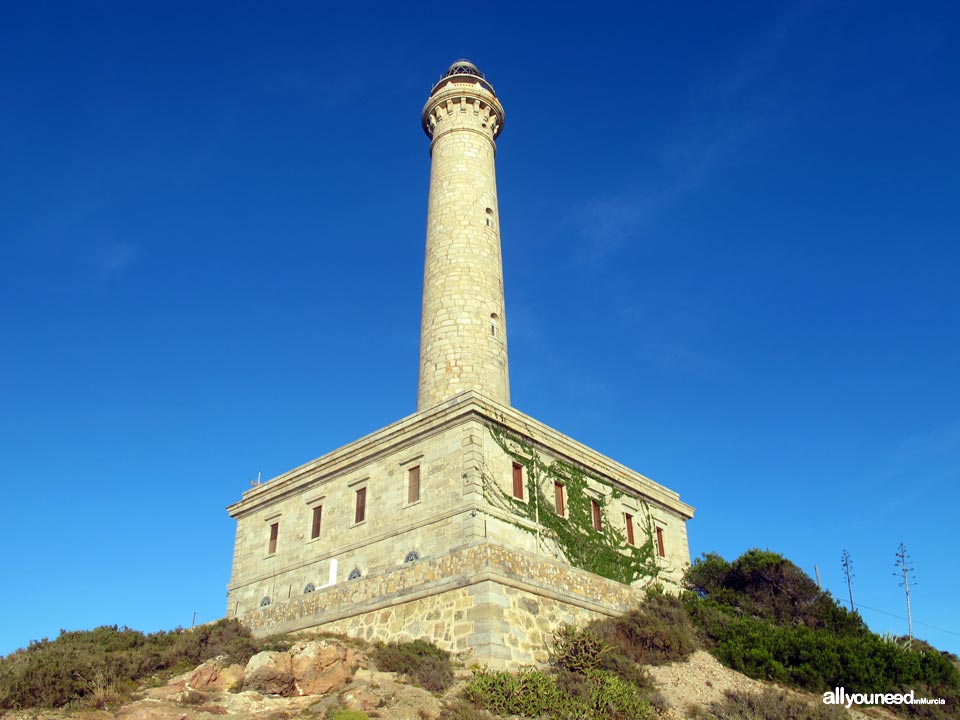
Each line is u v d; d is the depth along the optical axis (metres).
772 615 38.22
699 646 32.84
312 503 37.41
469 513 30.16
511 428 33.31
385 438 34.81
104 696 22.12
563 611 30.45
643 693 26.14
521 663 27.19
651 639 30.86
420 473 33.00
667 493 41.69
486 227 43.44
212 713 21.14
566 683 25.09
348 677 24.23
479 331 39.66
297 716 21.00
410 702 22.45
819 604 38.97
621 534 37.41
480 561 28.41
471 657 26.81
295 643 26.81
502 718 22.02
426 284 42.09
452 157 45.59
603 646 28.50
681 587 39.81
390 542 32.78
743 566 40.56
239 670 24.12
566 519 34.47
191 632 30.02
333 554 35.03
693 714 25.73
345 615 32.03
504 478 32.22
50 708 21.00
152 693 22.75
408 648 27.09
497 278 42.38
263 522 39.50
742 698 27.52
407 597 30.06
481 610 27.42
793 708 26.56
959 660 43.50
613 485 38.25
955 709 30.80
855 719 27.25
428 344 39.75
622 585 34.78
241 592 38.44
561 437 35.72
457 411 32.28
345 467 36.34
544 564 30.86
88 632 29.53
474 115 47.28
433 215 44.03
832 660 31.59
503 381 39.53
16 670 21.95
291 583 36.34
